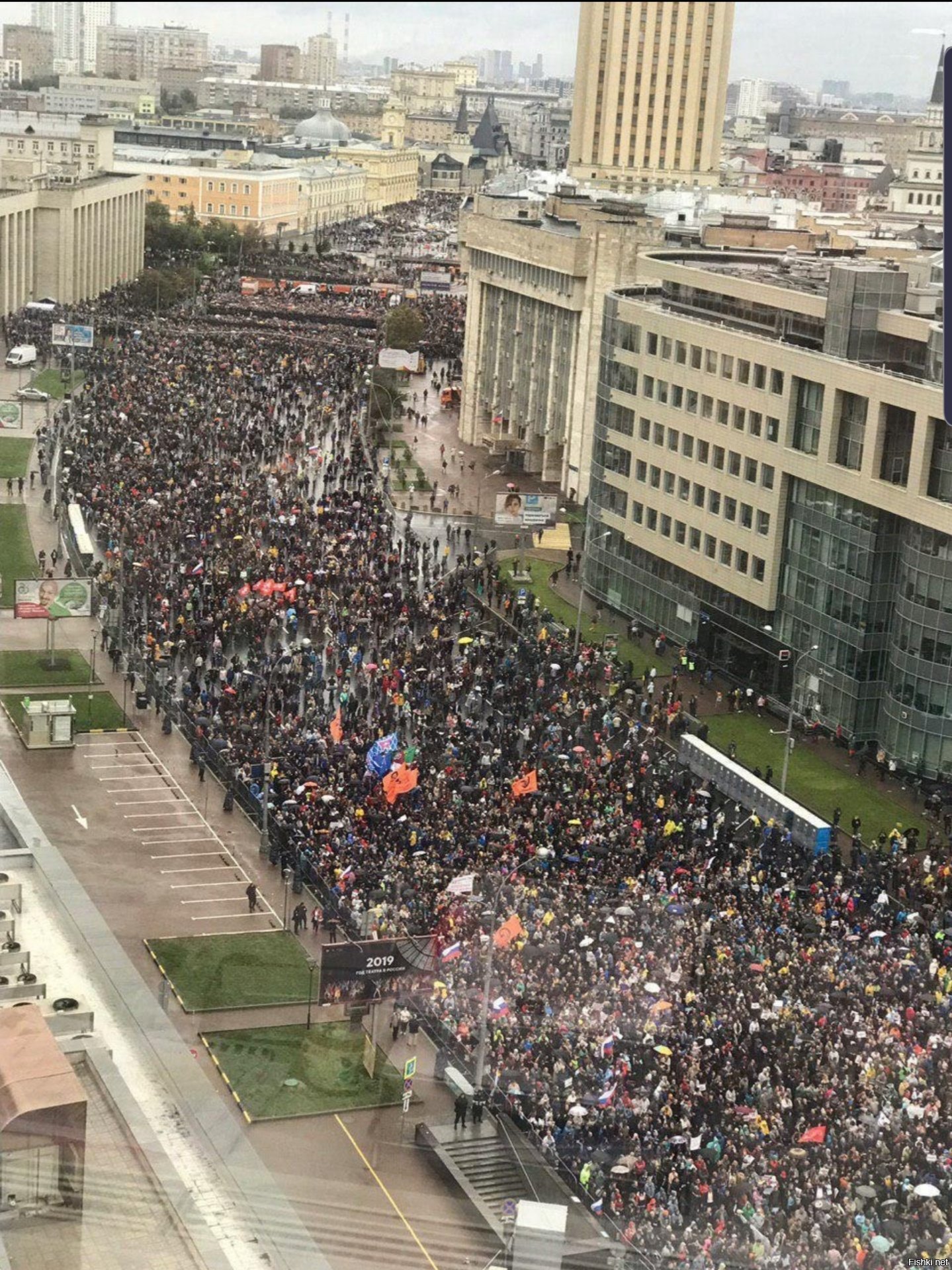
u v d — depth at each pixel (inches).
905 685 5590.6
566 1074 3233.3
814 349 6107.3
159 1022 3270.2
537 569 7824.8
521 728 5305.1
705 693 6294.3
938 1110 3110.2
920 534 5492.1
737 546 6432.1
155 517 7450.8
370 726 5354.3
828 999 3535.9
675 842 4478.3
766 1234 2768.2
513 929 3695.9
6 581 6776.6
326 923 4052.7
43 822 4586.6
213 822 4707.2
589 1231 2758.4
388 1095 3218.5
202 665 5880.9
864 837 5027.1
